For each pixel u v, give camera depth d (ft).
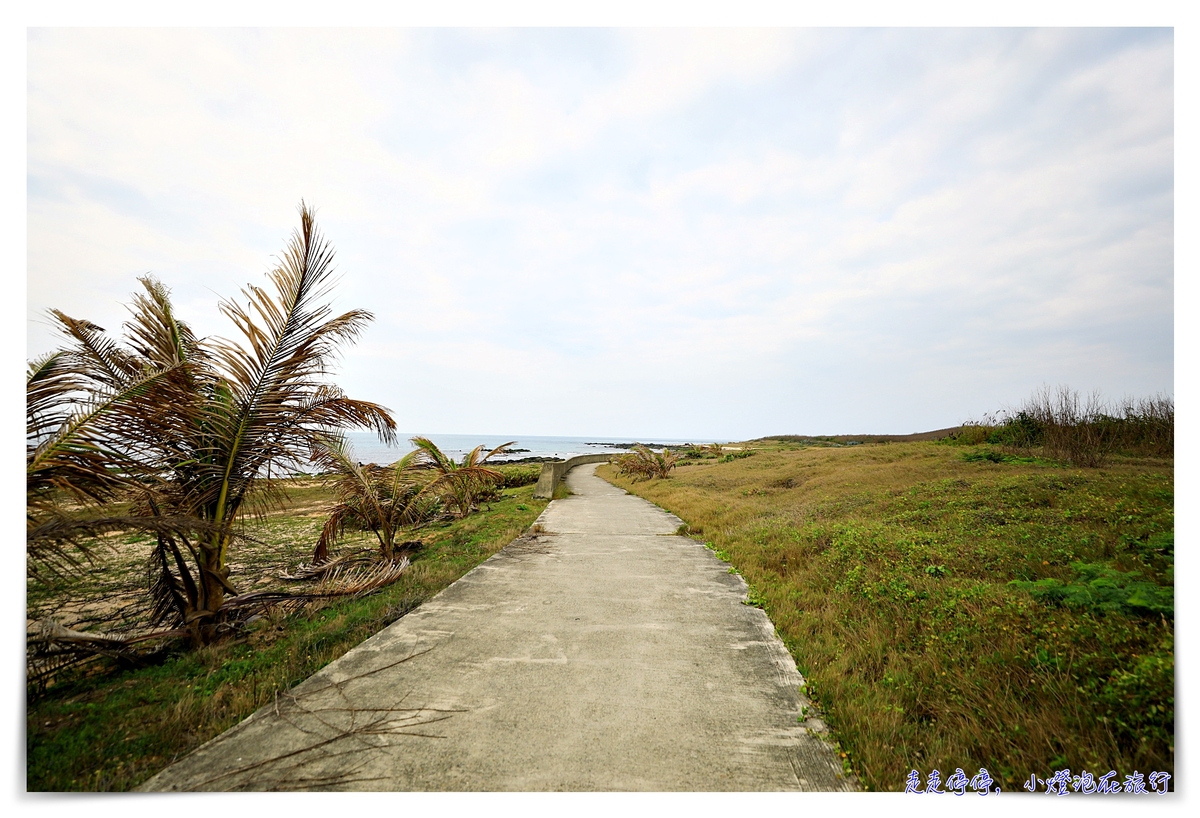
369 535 34.32
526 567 22.07
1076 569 15.24
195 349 15.57
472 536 31.35
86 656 12.05
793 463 73.31
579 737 9.00
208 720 9.72
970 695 9.75
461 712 9.80
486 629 14.38
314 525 38.88
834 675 11.05
